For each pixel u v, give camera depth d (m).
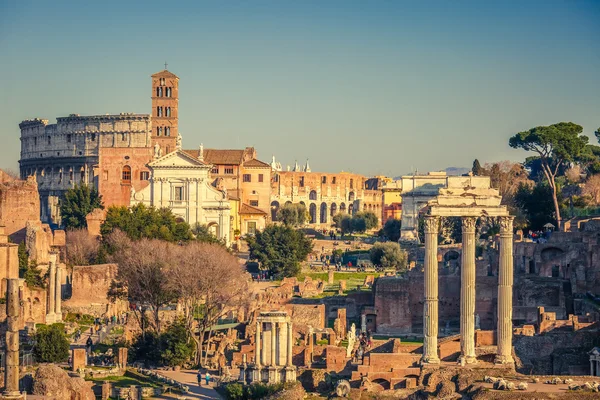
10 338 173.75
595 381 199.38
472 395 194.25
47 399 187.12
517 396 189.88
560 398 188.12
